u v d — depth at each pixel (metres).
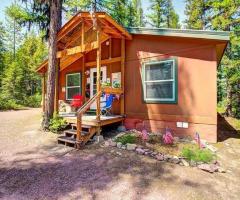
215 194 3.68
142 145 5.91
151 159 5.13
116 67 8.96
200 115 6.78
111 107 8.62
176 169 4.61
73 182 4.04
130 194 3.63
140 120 7.94
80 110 6.08
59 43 9.34
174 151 5.47
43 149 5.94
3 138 7.18
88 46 7.19
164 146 5.84
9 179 4.15
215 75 6.58
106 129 8.02
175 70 7.23
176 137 6.83
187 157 5.04
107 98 8.39
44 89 11.60
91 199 3.47
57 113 8.39
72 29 8.25
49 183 4.00
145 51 7.94
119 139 6.39
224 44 6.77
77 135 5.98
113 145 6.09
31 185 3.92
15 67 23.44
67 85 11.25
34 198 3.48
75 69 10.83
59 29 8.42
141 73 8.02
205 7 16.44
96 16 6.73
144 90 7.91
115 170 4.54
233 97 14.04
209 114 6.64
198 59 6.86
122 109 8.30
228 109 13.99
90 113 9.43
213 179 4.23
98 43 6.80
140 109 7.97
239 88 13.77
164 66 7.53
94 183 4.00
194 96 6.89
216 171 4.57
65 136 6.68
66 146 6.17
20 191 3.71
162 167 4.69
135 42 8.21
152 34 7.43
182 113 7.08
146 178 4.19
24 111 16.84
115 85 8.92
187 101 7.01
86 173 4.41
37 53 28.33
